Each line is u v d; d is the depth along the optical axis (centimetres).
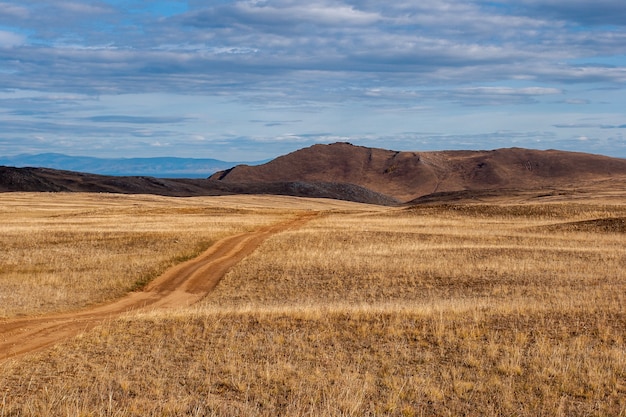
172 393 1292
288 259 3688
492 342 1595
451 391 1284
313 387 1312
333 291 2950
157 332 1798
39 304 2564
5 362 1540
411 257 3703
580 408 1183
